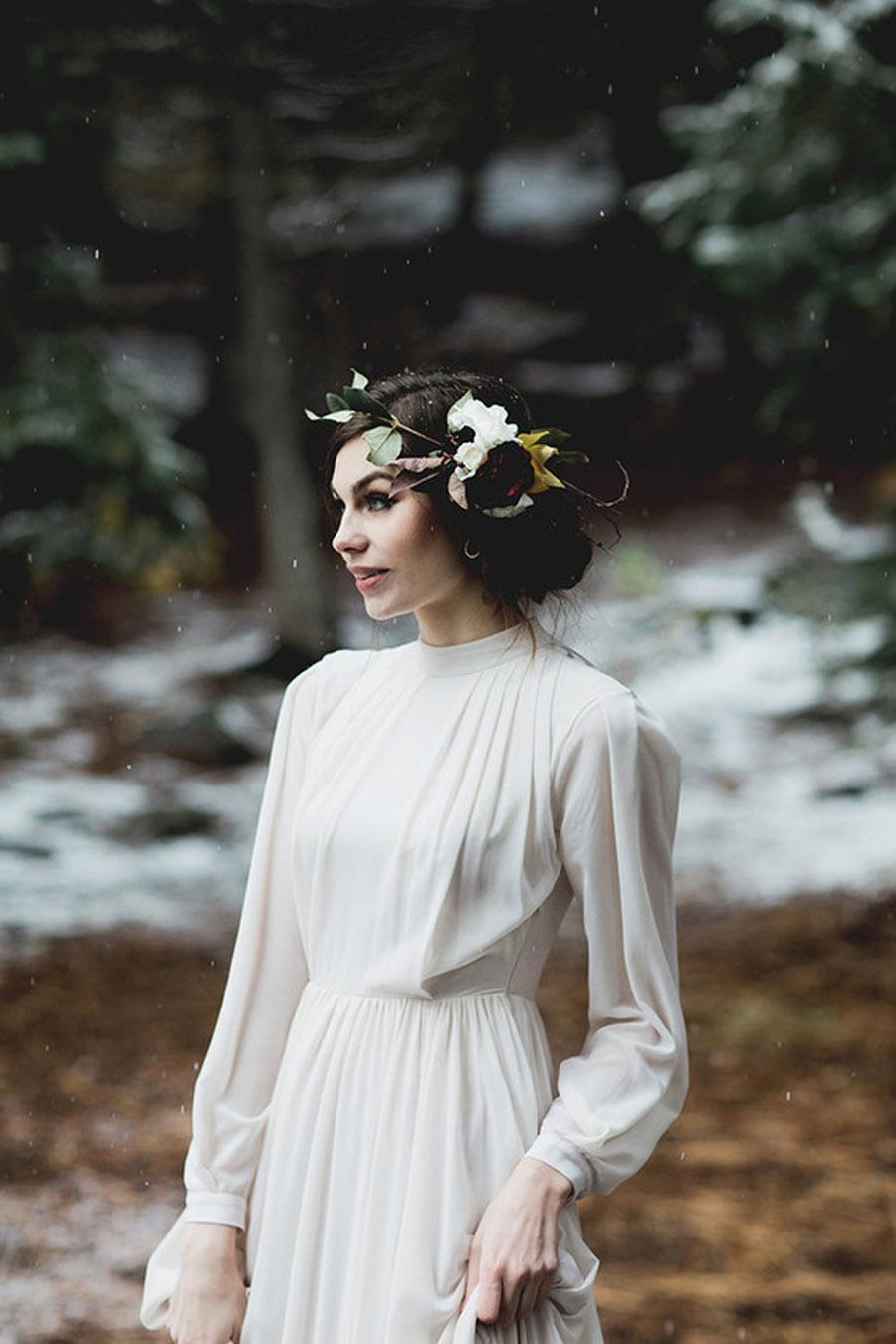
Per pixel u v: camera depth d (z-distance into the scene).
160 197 18.20
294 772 2.54
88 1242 5.05
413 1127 2.29
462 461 2.32
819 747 12.05
